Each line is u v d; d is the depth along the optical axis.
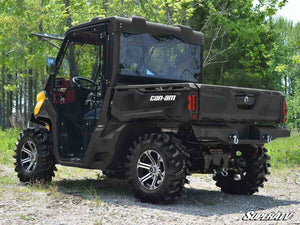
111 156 6.44
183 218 5.21
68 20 20.56
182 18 19.02
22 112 51.88
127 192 7.09
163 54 7.03
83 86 6.95
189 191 7.49
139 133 6.53
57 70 7.43
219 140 5.89
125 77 6.59
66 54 7.27
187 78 7.27
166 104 5.82
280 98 6.80
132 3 19.17
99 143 6.53
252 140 6.35
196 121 5.73
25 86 38.12
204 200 6.59
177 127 6.06
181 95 5.68
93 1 20.80
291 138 22.16
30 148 8.08
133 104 6.18
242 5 22.20
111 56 6.53
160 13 18.56
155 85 5.95
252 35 22.12
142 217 5.21
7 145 14.73
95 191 6.76
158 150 5.97
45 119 7.86
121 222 4.95
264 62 28.92
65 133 7.23
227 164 6.49
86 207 5.77
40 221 4.94
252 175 7.02
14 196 6.48
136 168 6.21
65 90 7.26
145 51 6.80
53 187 7.28
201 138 5.76
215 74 28.25
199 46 7.49
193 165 6.34
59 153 7.31
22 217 5.08
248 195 7.19
